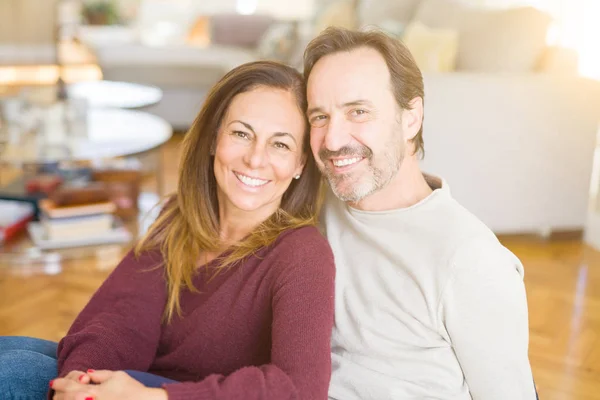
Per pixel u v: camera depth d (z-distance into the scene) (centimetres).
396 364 123
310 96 126
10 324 249
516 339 116
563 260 328
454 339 119
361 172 125
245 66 131
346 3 523
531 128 329
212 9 709
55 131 333
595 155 373
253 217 136
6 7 745
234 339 128
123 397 107
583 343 248
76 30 652
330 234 136
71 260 308
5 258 306
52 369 131
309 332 114
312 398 108
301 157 135
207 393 105
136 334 137
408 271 121
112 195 350
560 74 336
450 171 327
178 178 143
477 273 115
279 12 721
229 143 130
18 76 643
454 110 320
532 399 121
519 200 339
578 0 393
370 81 122
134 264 145
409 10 466
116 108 398
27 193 345
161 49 574
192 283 137
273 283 123
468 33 374
